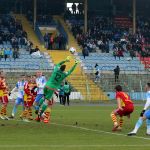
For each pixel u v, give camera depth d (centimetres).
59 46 7706
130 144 2019
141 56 7700
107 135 2342
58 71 2922
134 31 8256
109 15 8731
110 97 6625
